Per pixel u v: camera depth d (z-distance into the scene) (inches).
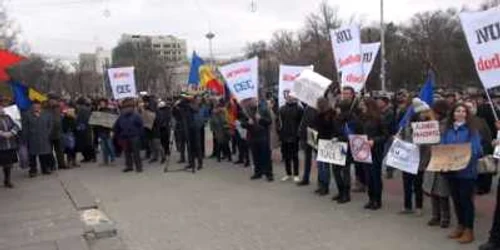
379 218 407.8
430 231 370.6
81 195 534.9
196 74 881.5
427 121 367.2
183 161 735.1
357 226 389.1
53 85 3533.5
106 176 652.7
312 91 510.6
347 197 461.4
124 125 674.2
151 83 3619.6
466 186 342.3
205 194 518.3
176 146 834.8
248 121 581.0
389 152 407.2
